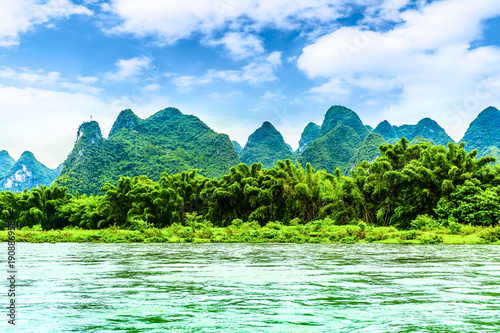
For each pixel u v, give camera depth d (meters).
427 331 6.02
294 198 49.81
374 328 6.20
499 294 8.98
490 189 40.47
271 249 24.42
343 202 48.19
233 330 6.11
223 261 16.72
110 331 6.09
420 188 42.19
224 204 53.56
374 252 21.59
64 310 7.46
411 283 10.52
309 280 11.10
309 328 6.20
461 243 29.66
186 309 7.52
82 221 61.25
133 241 35.00
